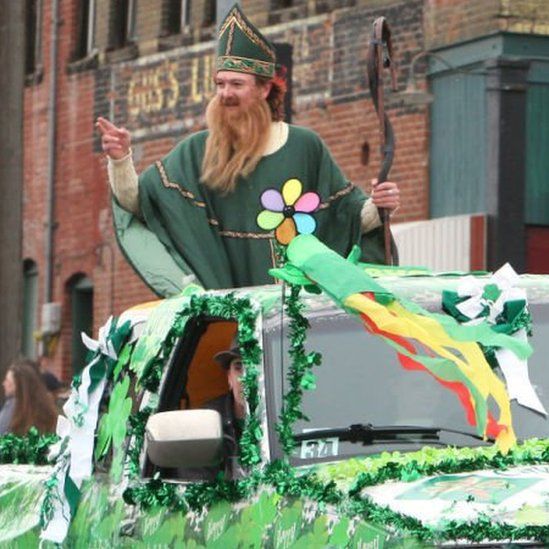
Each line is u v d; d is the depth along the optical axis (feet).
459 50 110.63
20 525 45.52
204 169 50.16
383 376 36.37
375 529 31.63
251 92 50.14
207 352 40.47
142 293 146.10
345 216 50.26
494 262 107.55
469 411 33.50
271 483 34.42
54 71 158.20
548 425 35.83
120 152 50.37
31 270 164.14
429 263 111.14
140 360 40.96
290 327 36.60
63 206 157.58
